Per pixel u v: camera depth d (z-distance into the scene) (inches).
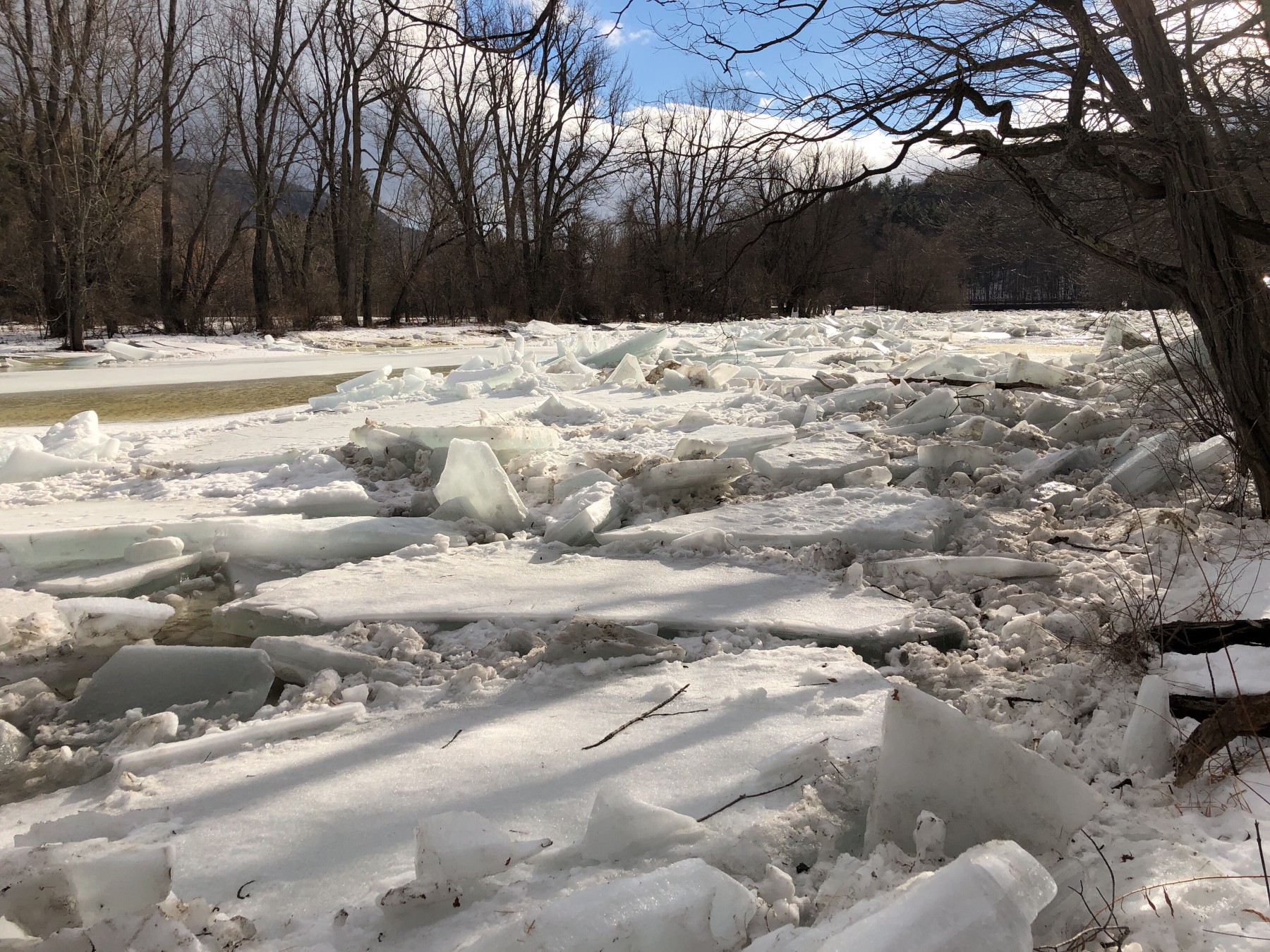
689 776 132.6
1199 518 240.5
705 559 244.1
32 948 90.7
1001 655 174.9
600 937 85.7
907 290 2158.0
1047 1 199.5
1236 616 175.5
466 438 356.8
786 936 84.9
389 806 128.6
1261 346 224.1
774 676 168.6
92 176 1014.4
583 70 537.3
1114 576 210.5
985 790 108.9
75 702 176.2
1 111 1053.2
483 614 208.8
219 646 209.6
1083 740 136.2
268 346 1103.0
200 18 1180.5
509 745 145.3
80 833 121.1
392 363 895.1
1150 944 90.2
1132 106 206.5
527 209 1796.3
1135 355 534.3
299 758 145.6
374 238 1462.8
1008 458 330.6
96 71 1020.5
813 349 855.7
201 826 125.6
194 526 277.0
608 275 1717.5
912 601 210.7
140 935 91.2
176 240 1334.9
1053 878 99.3
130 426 491.8
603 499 282.5
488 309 1574.8
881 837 110.5
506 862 108.7
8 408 571.2
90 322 1111.0
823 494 286.8
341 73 1353.3
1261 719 123.1
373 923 101.3
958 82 207.9
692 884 92.0
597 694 164.7
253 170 1251.2
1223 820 113.7
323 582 236.4
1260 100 207.3
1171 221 233.1
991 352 809.5
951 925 79.4
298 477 356.5
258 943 99.3
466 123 1521.9
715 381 573.0
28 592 229.6
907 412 409.7
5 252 1189.7
